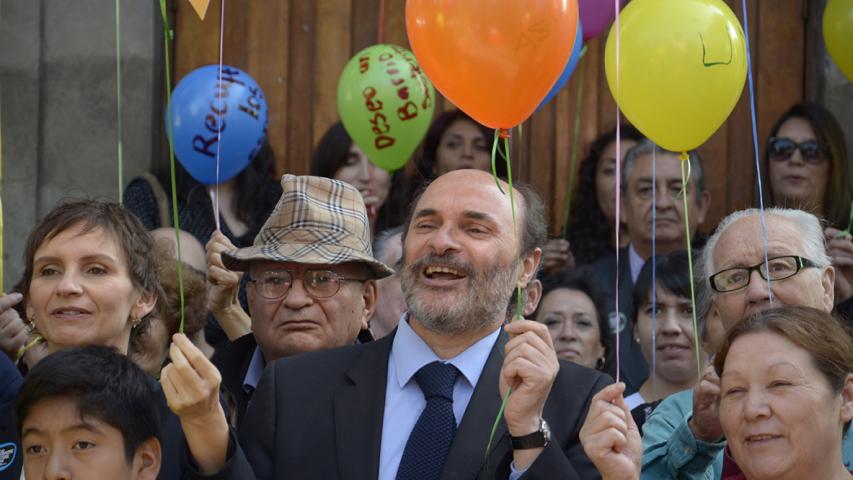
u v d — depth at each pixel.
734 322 7.36
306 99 11.84
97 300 6.68
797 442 5.97
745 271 7.34
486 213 6.81
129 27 11.50
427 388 6.68
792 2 11.82
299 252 7.79
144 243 6.95
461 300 6.70
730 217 7.73
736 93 7.39
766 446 6.00
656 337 9.15
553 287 9.52
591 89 11.88
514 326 6.38
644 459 7.24
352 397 6.73
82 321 6.68
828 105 11.69
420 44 6.73
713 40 7.25
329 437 6.62
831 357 6.06
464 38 6.51
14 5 11.41
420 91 9.45
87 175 11.38
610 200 10.73
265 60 11.80
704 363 8.97
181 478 6.21
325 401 6.75
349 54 11.89
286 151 11.80
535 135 11.84
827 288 7.48
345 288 7.84
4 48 11.41
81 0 11.45
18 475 6.64
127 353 7.28
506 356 6.34
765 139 11.81
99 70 11.43
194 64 11.65
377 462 6.54
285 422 6.69
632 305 9.84
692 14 7.31
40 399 6.04
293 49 11.84
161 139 11.46
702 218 10.70
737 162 11.80
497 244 6.79
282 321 7.77
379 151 9.53
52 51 11.44
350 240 7.92
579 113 11.74
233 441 6.04
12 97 11.40
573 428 6.60
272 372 6.88
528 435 6.27
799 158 10.64
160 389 6.56
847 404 6.13
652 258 10.12
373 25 11.92
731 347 6.19
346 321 7.83
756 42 11.84
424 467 6.47
